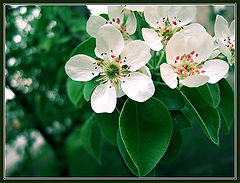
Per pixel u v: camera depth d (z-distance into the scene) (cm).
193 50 10
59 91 27
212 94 10
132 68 9
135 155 9
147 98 9
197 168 31
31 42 23
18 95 26
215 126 9
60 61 22
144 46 9
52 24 20
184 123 11
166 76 9
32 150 33
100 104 9
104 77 10
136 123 9
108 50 9
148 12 10
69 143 36
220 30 10
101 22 10
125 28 10
